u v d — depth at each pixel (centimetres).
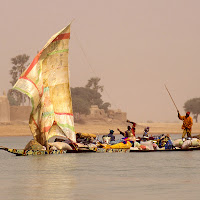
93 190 4669
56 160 7731
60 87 9381
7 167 6700
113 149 9431
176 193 4488
